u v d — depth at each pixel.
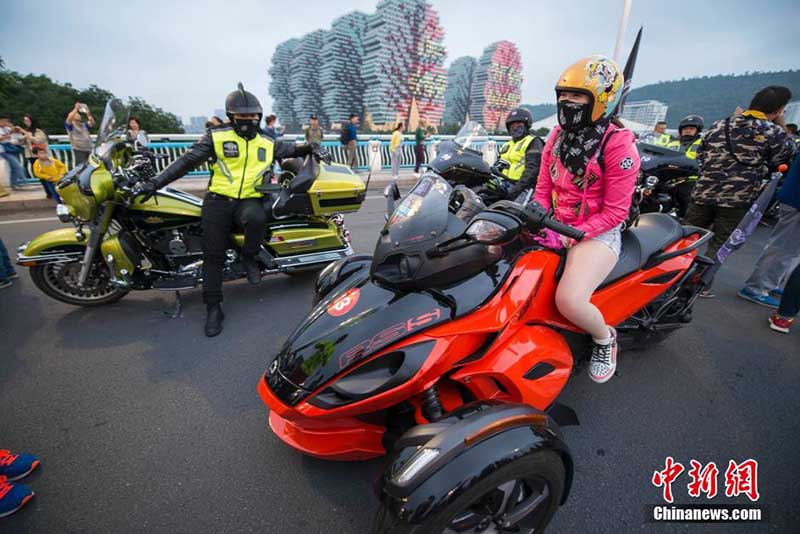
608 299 2.47
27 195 8.23
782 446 2.45
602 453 2.37
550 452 1.55
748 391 2.93
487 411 1.54
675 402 2.80
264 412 2.64
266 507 2.01
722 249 3.86
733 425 2.60
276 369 1.97
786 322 3.64
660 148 6.01
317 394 1.78
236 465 2.24
